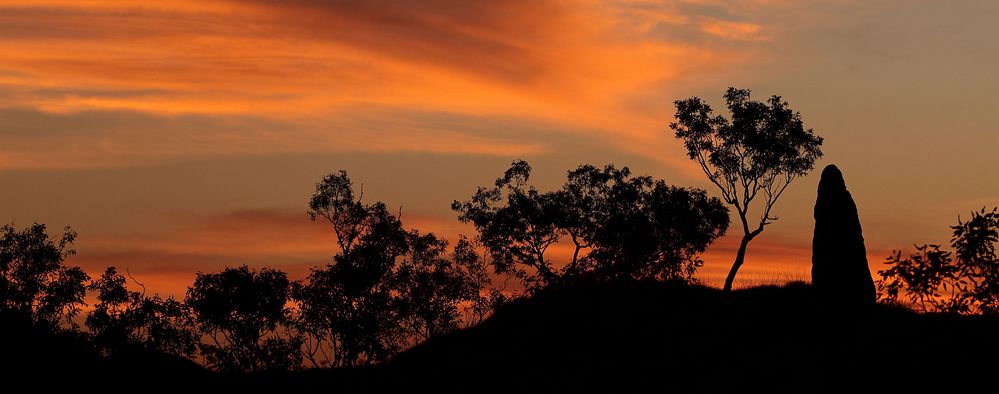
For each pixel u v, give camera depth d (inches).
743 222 1993.1
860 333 1460.4
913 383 1258.6
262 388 1604.3
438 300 1927.9
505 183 2191.2
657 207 2030.0
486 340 1800.0
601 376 1475.1
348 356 1747.0
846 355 1389.0
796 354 1434.5
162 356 1674.5
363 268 1813.5
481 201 2181.3
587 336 1696.6
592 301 1924.2
